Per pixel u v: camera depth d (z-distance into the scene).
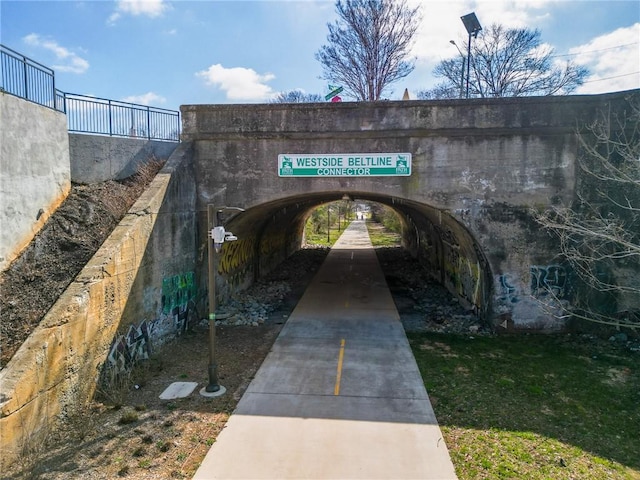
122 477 5.60
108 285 8.22
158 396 7.97
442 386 8.41
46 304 8.01
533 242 11.60
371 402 7.74
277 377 8.85
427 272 21.61
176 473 5.69
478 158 11.61
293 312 14.17
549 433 6.78
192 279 12.29
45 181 9.80
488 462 5.97
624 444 6.51
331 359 9.86
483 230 11.70
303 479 5.56
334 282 19.36
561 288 11.59
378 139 11.88
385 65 31.70
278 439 6.51
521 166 11.52
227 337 11.48
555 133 11.35
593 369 9.29
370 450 6.23
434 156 11.72
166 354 10.18
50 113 10.05
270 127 12.16
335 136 11.94
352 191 12.03
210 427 6.86
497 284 11.75
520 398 7.95
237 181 12.44
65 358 6.92
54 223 9.80
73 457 6.02
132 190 11.83
